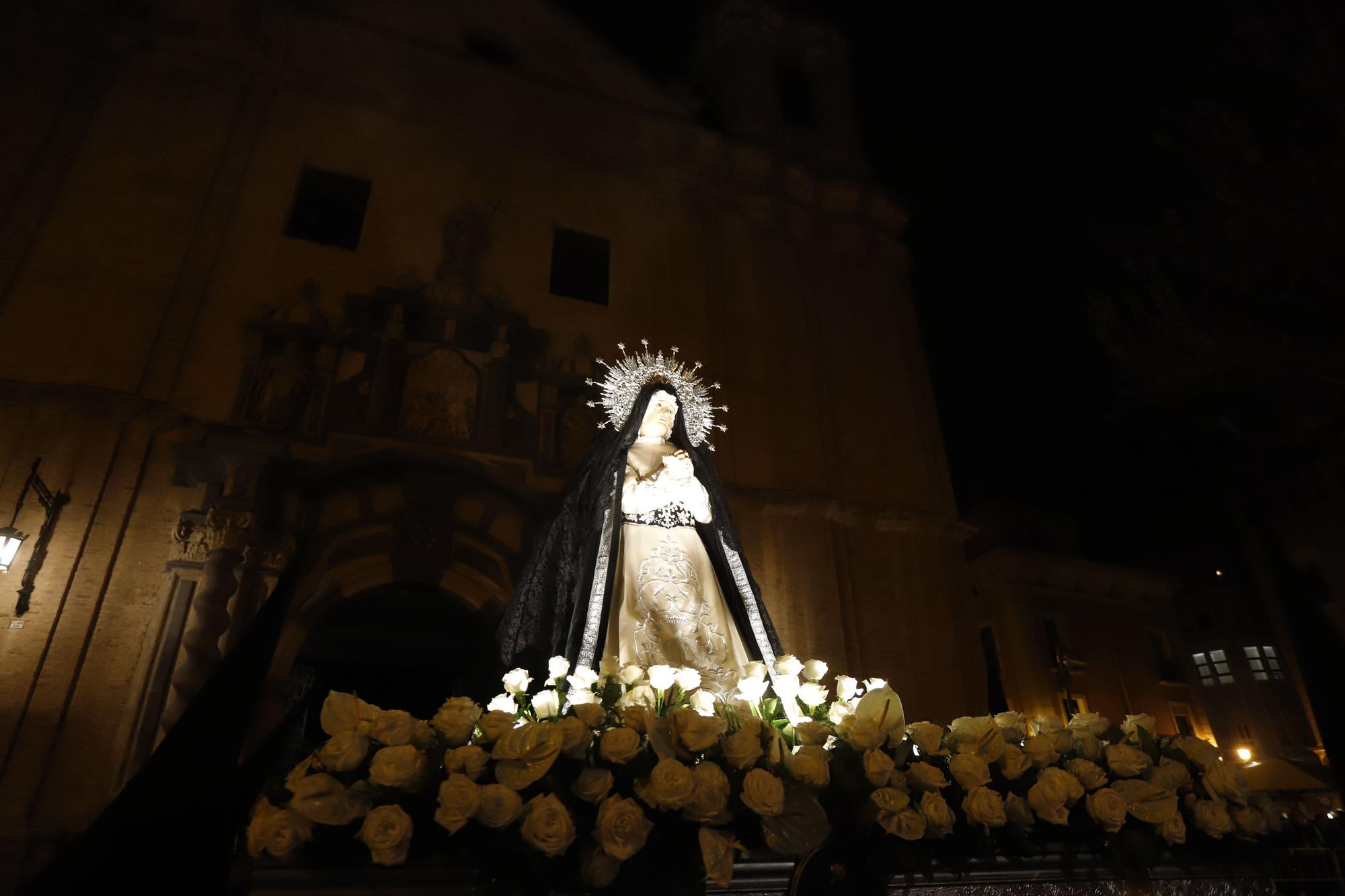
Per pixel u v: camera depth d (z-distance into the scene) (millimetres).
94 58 11219
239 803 2012
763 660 4430
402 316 10836
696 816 2600
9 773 7391
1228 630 26828
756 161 15211
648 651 4070
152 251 10258
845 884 2807
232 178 11195
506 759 2617
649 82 15461
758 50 17188
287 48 12414
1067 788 3094
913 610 12297
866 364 14461
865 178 16359
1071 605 23125
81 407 8938
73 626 8148
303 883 2303
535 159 13602
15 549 8070
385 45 12906
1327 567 22688
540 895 2475
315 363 10195
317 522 9258
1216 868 3357
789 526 12117
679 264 13836
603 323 12562
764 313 13906
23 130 10289
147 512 8922
